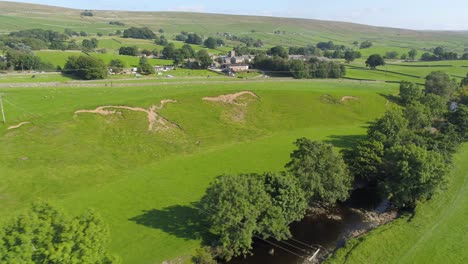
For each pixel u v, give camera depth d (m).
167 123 92.12
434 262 45.09
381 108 126.12
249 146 88.06
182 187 63.75
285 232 47.47
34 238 29.12
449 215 56.69
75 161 69.81
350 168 64.06
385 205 62.03
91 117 85.44
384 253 46.84
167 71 175.50
